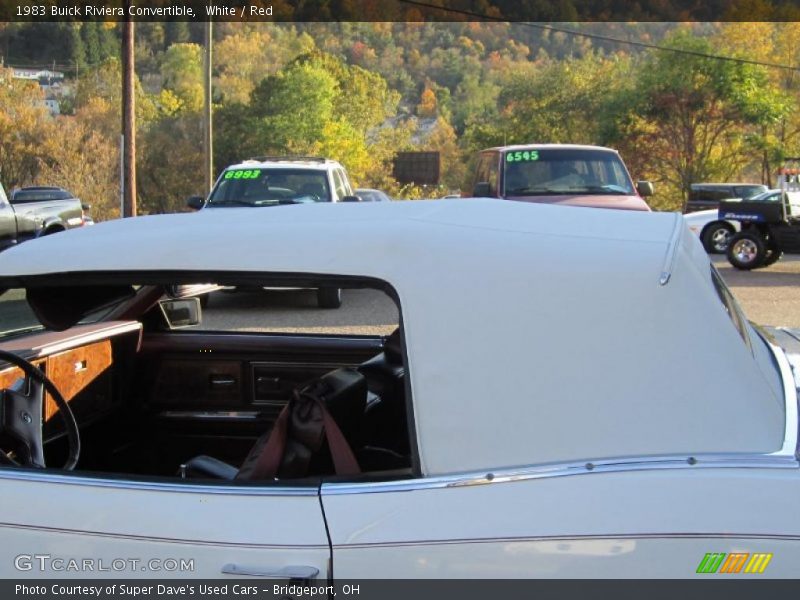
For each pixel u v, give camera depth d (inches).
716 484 72.1
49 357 124.7
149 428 146.4
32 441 104.7
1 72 2246.6
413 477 77.2
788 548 70.4
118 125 2399.1
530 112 2475.4
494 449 76.0
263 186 500.1
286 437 95.7
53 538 80.7
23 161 2192.4
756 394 76.4
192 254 83.0
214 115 2459.4
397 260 80.4
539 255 81.3
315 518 76.4
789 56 2191.2
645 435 74.8
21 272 85.8
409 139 3403.1
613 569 71.6
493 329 78.0
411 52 5388.8
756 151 1898.4
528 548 72.5
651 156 1894.7
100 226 95.7
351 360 144.9
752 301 493.0
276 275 81.1
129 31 879.1
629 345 76.7
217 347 145.3
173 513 78.9
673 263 80.9
